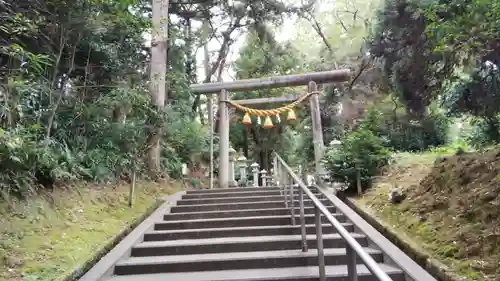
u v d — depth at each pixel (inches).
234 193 258.4
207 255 150.6
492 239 114.7
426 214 152.5
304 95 362.0
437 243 128.8
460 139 358.6
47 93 206.5
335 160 236.1
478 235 120.6
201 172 426.3
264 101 395.2
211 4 451.8
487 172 149.9
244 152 627.2
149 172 295.1
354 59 438.9
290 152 582.2
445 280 109.0
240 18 483.2
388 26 211.8
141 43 314.8
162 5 319.3
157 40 311.7
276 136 589.6
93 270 126.8
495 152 162.4
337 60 482.6
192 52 455.2
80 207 178.7
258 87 364.8
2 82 152.4
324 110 494.9
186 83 390.3
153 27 226.2
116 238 158.7
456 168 167.6
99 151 225.0
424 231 140.3
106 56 265.4
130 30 244.4
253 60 538.9
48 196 166.9
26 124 181.2
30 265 117.0
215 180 424.2
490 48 154.5
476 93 189.9
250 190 267.7
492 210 125.8
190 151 399.9
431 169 192.1
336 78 354.6
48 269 116.9
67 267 121.1
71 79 248.1
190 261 138.9
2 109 142.8
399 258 127.3
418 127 375.2
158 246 156.5
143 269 137.3
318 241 112.5
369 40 254.1
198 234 175.9
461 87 195.6
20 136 148.4
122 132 225.8
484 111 196.7
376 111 310.3
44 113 209.5
